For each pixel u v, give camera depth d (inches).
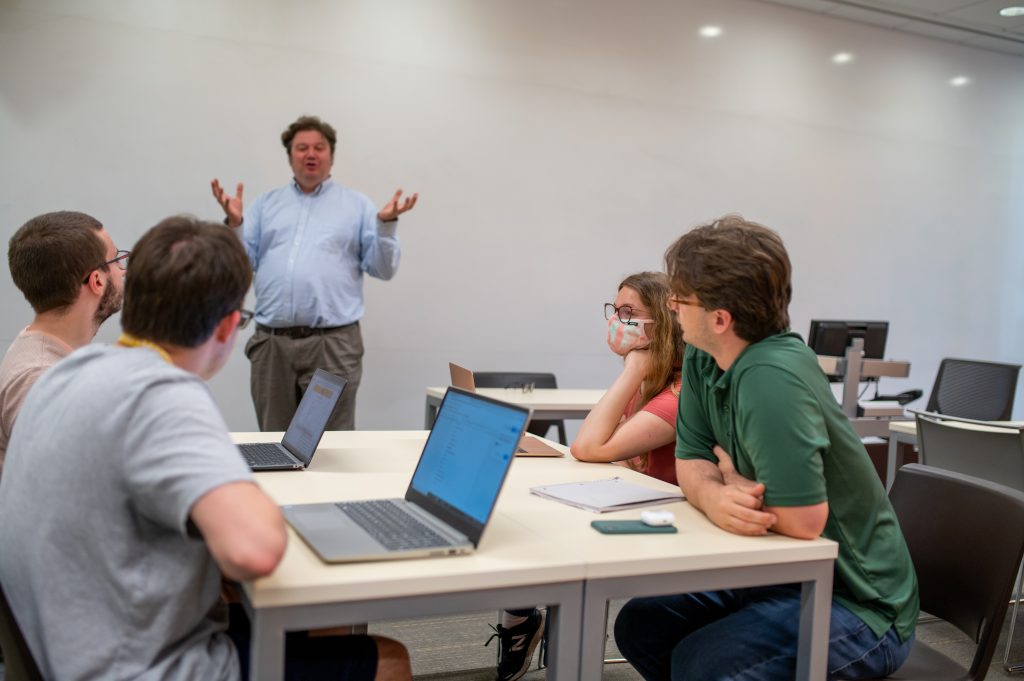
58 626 42.3
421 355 196.9
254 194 180.1
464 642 109.7
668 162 216.8
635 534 57.4
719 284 58.3
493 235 200.7
